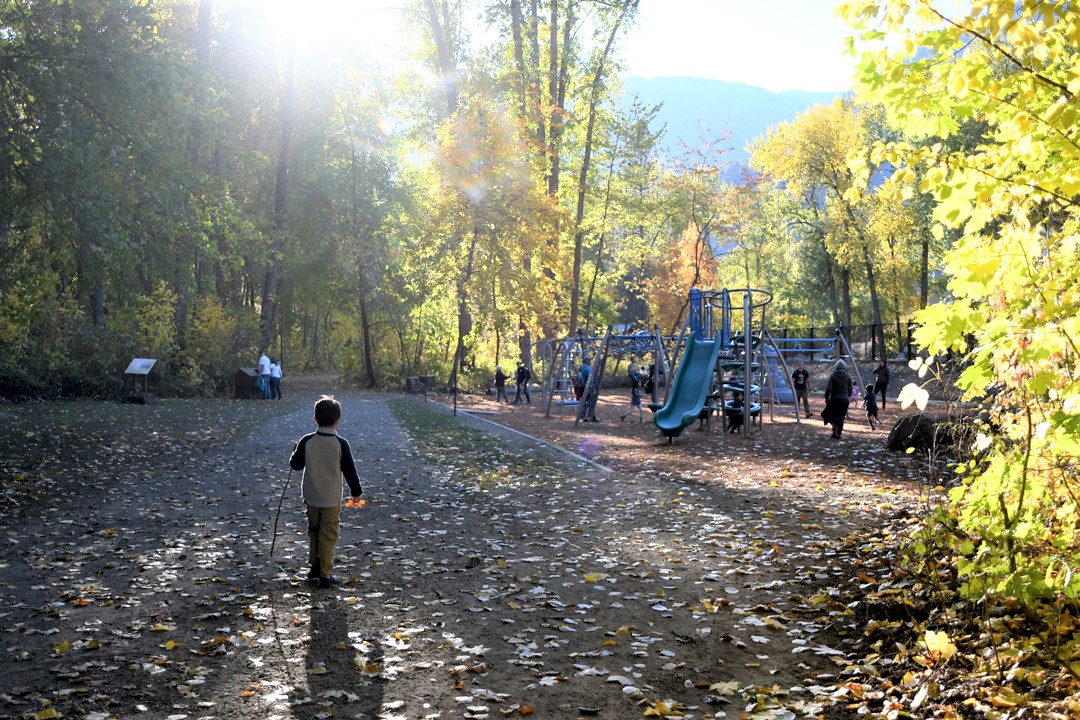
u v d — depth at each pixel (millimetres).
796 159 49250
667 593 7062
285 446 17531
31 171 13836
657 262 63719
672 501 11453
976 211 5078
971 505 5523
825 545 8578
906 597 6258
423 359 46594
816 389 43156
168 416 23797
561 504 11445
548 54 44719
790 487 12484
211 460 15180
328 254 45875
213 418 23656
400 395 39719
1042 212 5215
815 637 5887
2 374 27094
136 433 18891
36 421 20484
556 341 31469
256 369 35688
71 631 6000
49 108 13383
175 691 4941
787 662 5441
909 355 45594
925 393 5051
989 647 4992
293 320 68750
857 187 5180
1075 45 4094
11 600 6746
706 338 25562
